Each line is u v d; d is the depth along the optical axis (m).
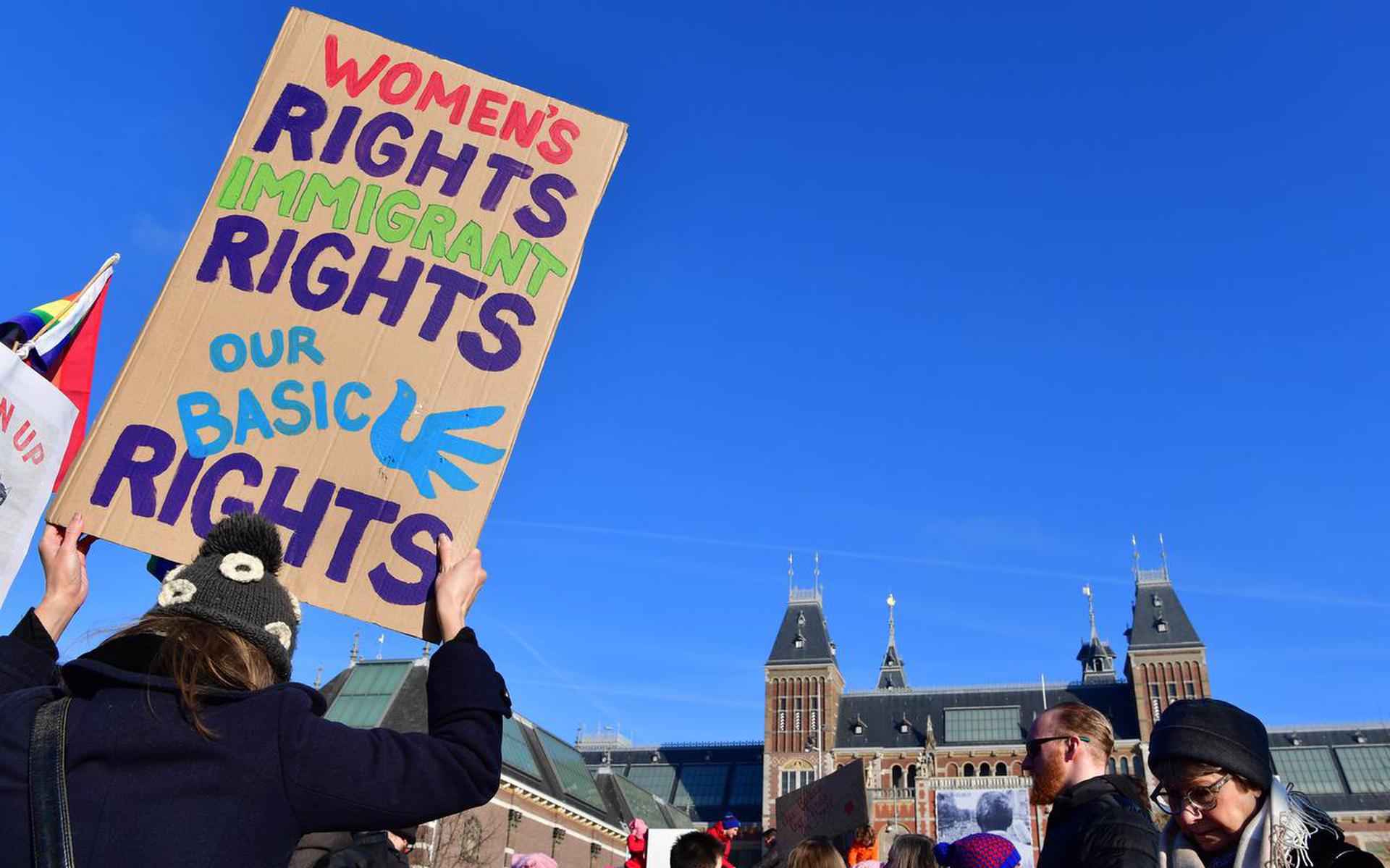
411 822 2.76
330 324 5.00
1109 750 5.00
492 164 5.47
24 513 4.95
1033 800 5.05
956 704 88.06
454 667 3.11
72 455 5.24
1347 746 81.00
